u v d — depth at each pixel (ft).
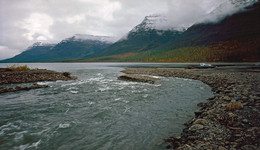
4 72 98.73
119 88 68.28
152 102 44.29
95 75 134.72
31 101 47.06
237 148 16.56
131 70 179.83
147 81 87.40
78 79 104.58
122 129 27.12
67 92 60.39
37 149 21.39
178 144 20.38
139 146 21.42
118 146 21.70
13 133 25.99
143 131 26.04
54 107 40.73
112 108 39.27
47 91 62.49
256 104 30.40
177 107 38.73
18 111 37.65
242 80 67.31
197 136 21.03
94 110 37.88
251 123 22.34
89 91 62.03
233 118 24.71
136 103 43.52
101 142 22.91
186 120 29.91
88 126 28.63
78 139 23.94
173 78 102.47
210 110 30.25
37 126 28.81
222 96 42.24
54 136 24.97
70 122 30.63
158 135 24.31
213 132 21.39
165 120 30.48
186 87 67.82
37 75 101.04
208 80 83.30
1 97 52.29
